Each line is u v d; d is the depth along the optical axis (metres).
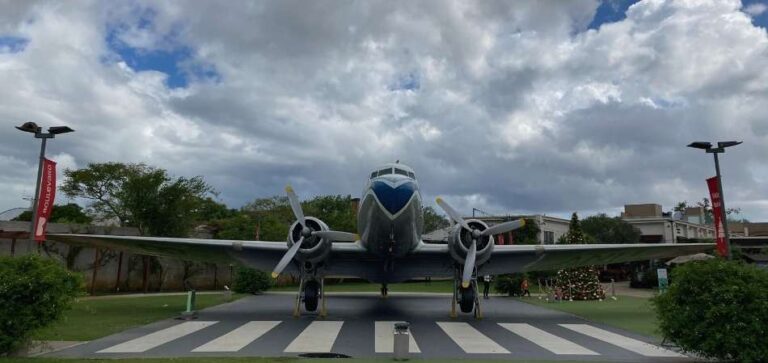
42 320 7.97
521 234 44.69
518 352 8.76
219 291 28.89
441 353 8.59
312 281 15.05
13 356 7.86
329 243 14.09
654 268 37.09
